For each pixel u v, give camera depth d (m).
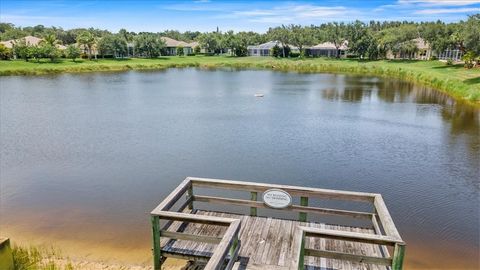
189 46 115.88
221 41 111.00
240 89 47.12
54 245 10.00
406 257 9.73
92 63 79.00
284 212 12.20
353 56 95.88
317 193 7.07
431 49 76.25
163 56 105.50
